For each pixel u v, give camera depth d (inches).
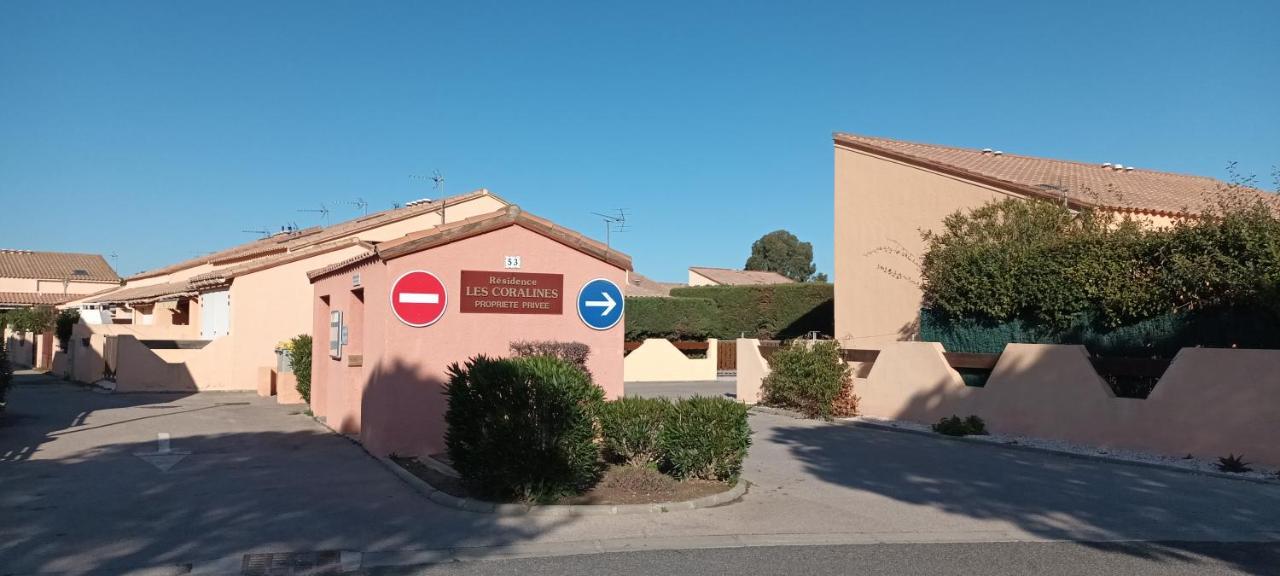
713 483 408.8
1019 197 836.6
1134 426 533.6
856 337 1012.5
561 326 504.1
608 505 359.3
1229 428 487.2
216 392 945.5
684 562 287.4
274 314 987.9
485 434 357.1
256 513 347.3
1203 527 343.9
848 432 661.3
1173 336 578.9
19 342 1547.7
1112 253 617.0
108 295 1670.8
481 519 341.7
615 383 514.9
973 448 569.3
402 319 468.1
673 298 1581.0
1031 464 501.7
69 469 441.7
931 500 394.9
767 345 923.4
